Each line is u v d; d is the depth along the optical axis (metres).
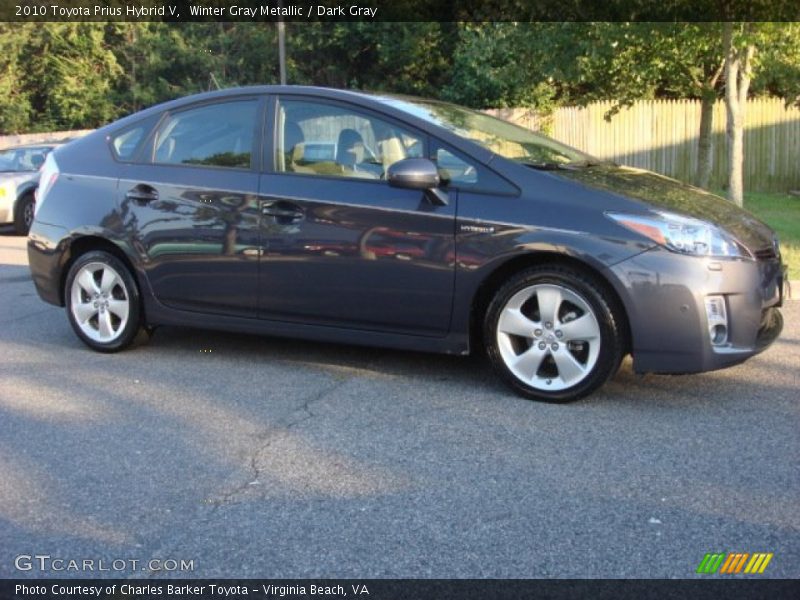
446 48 23.52
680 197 4.80
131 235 5.68
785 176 17.19
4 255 11.40
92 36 26.88
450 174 4.81
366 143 5.09
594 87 15.68
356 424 4.43
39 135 26.02
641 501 3.45
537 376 4.71
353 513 3.41
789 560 2.99
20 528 3.36
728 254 4.39
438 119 5.11
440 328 4.86
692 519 3.29
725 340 4.43
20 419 4.63
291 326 5.32
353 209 4.97
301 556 3.09
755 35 9.62
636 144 18.03
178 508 3.50
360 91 5.35
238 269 5.35
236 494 3.62
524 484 3.64
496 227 4.61
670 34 10.96
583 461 3.87
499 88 18.86
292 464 3.92
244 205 5.29
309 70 25.91
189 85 26.52
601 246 4.40
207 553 3.13
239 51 26.39
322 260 5.07
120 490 3.68
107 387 5.18
